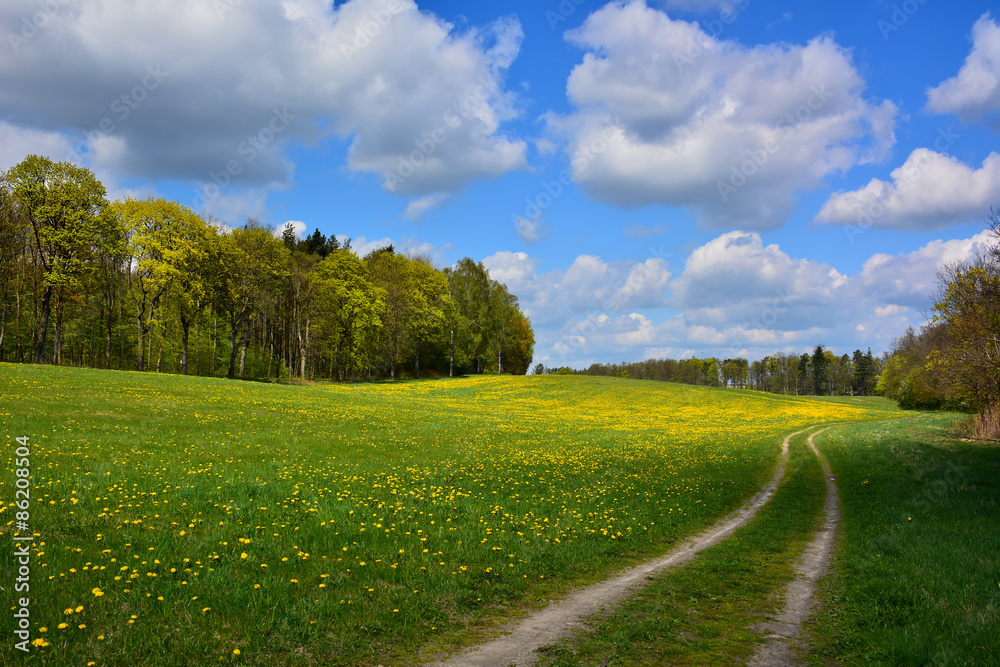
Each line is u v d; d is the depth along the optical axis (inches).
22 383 1227.9
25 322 2471.7
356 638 270.5
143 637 247.6
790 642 282.0
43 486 492.1
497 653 262.7
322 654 252.7
